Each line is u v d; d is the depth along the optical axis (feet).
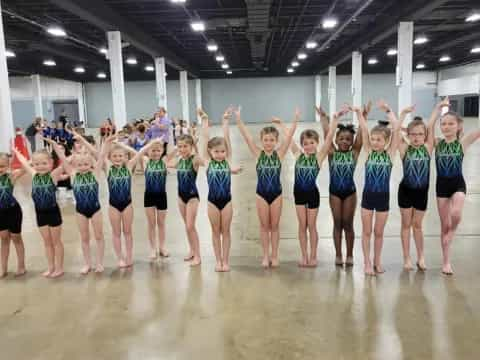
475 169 31.65
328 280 12.20
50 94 103.19
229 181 12.96
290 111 114.01
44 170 12.58
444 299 10.80
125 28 44.86
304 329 9.50
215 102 114.62
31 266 13.96
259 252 14.85
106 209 21.89
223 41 66.54
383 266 13.20
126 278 12.69
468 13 47.11
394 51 78.95
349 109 12.76
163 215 14.39
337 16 48.62
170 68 97.96
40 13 43.96
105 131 35.53
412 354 8.45
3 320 10.25
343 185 12.84
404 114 12.26
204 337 9.25
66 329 9.75
